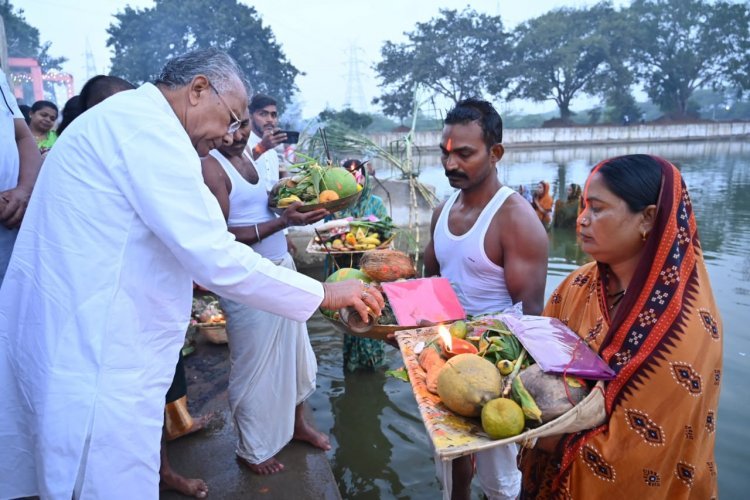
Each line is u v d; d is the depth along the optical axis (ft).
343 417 12.71
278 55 134.62
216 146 6.33
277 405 9.30
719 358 5.02
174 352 6.10
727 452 10.54
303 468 9.53
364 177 15.71
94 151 5.44
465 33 169.07
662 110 190.80
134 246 5.54
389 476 10.63
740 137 152.25
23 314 5.64
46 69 142.10
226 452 9.91
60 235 5.43
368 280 8.55
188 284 6.15
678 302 4.91
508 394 4.91
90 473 5.44
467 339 6.00
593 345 5.52
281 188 9.97
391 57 175.01
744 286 19.75
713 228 30.48
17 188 7.74
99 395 5.41
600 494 5.15
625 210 5.14
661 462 4.93
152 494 5.96
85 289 5.40
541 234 7.55
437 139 113.80
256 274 6.00
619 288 5.60
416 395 5.33
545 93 176.76
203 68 5.83
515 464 8.19
